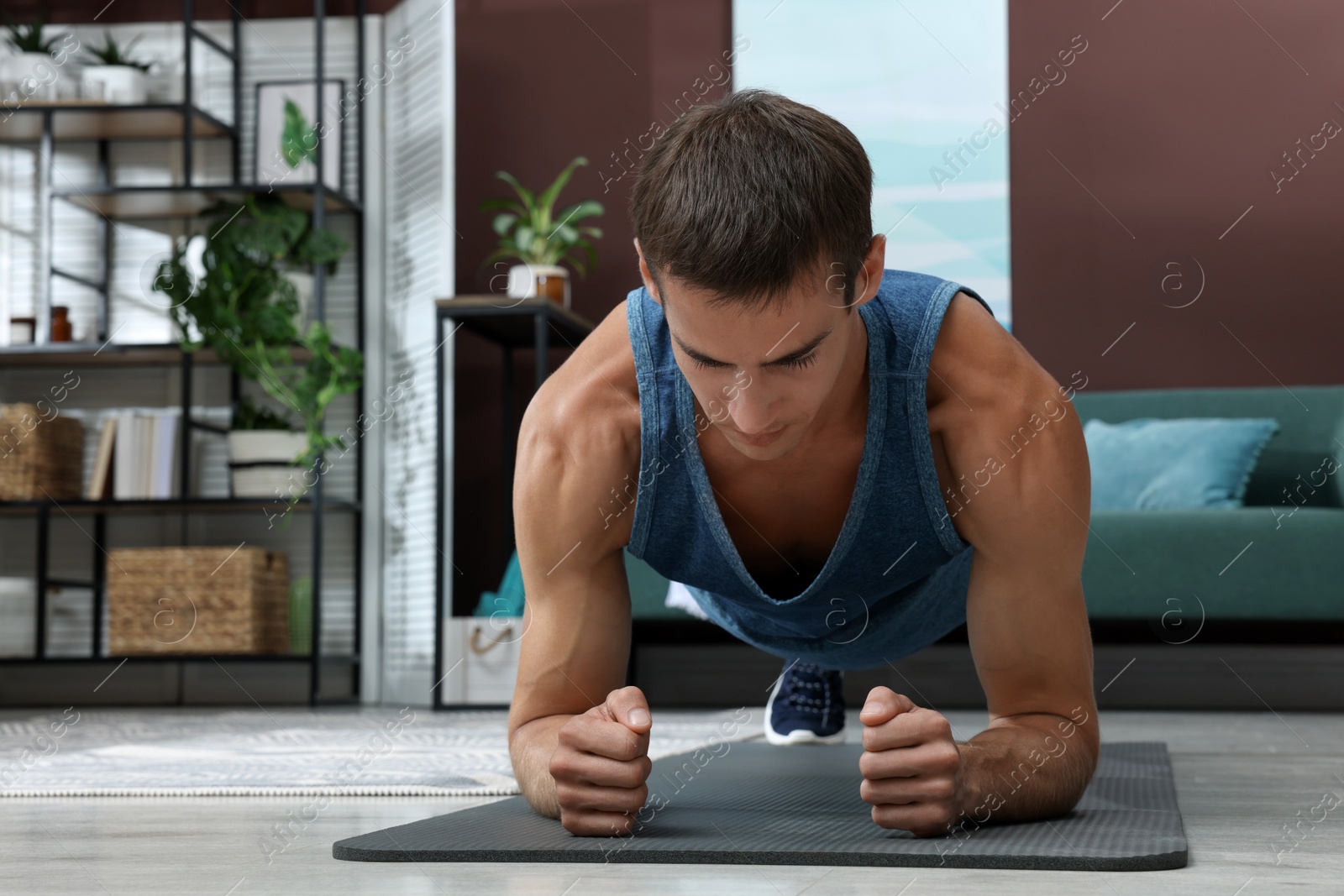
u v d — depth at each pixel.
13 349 3.99
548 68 4.21
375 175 4.30
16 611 4.01
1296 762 1.70
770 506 1.08
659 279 0.84
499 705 3.36
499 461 4.04
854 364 1.00
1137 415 3.67
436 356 3.63
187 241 4.02
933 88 4.00
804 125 0.85
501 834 0.97
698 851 0.87
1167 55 3.92
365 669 4.13
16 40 4.10
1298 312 3.83
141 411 4.30
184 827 1.13
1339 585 2.97
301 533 4.21
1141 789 1.27
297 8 4.39
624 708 0.95
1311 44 3.87
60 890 0.79
